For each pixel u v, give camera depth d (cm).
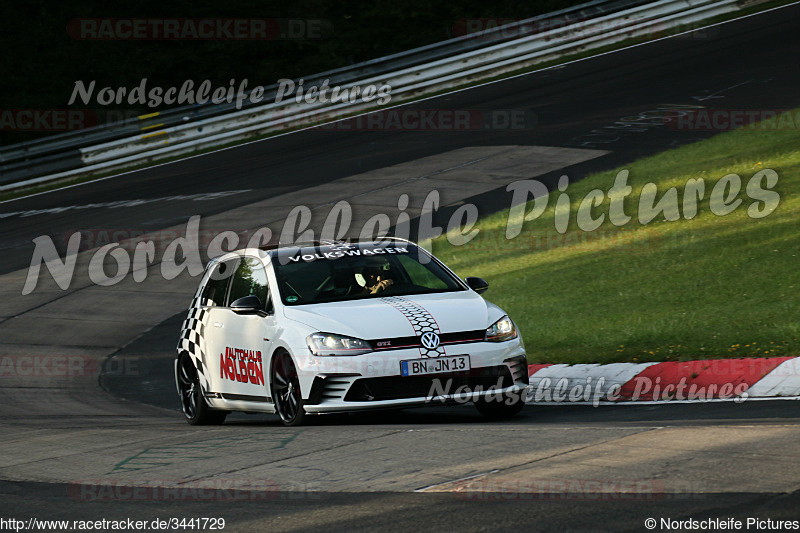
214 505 1933
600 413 2873
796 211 5453
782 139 7400
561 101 10869
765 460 1883
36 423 3581
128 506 1988
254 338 3066
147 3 16188
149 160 12256
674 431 2186
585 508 1688
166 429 3123
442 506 1769
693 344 3466
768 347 3262
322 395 2797
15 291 7131
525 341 4081
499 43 13338
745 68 10694
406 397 2756
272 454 2381
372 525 1694
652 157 7875
